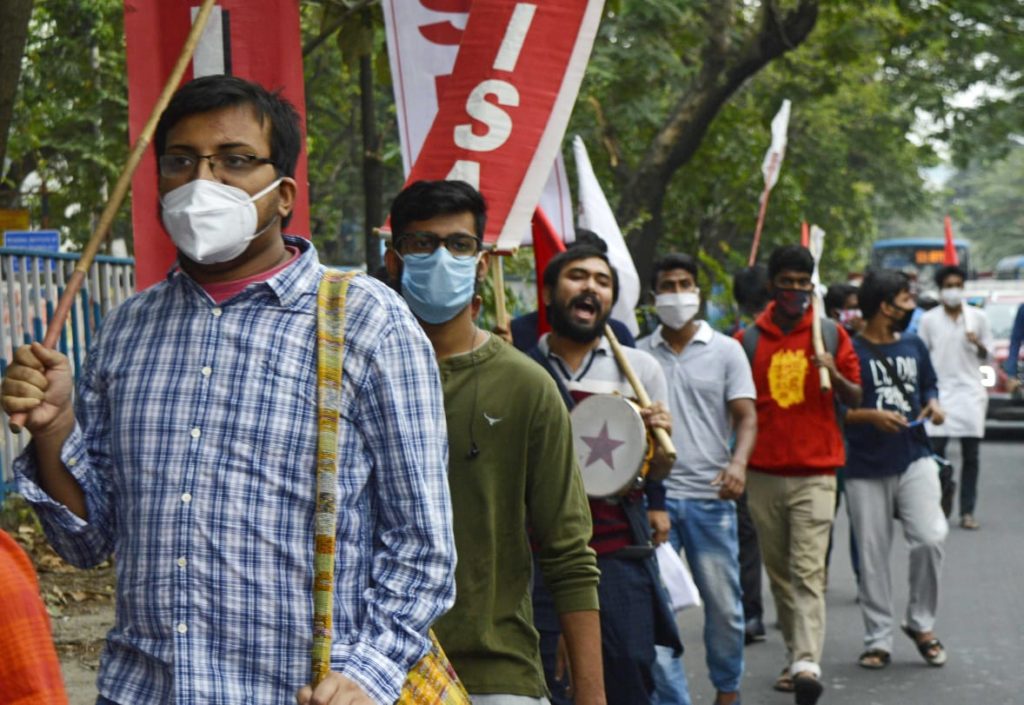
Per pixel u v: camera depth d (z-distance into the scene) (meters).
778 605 11.47
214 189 4.29
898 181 58.62
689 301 10.20
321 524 4.19
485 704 5.80
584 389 8.10
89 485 4.42
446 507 4.41
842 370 11.73
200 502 4.20
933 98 30.83
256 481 4.21
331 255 43.56
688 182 35.59
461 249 6.14
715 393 10.27
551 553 5.99
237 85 4.41
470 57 8.10
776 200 39.09
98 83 27.28
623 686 7.35
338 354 4.29
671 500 10.18
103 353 4.47
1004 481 26.25
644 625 7.39
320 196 37.78
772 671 12.19
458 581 5.86
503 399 5.96
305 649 4.20
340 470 4.28
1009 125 30.50
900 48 29.52
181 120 4.38
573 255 8.03
